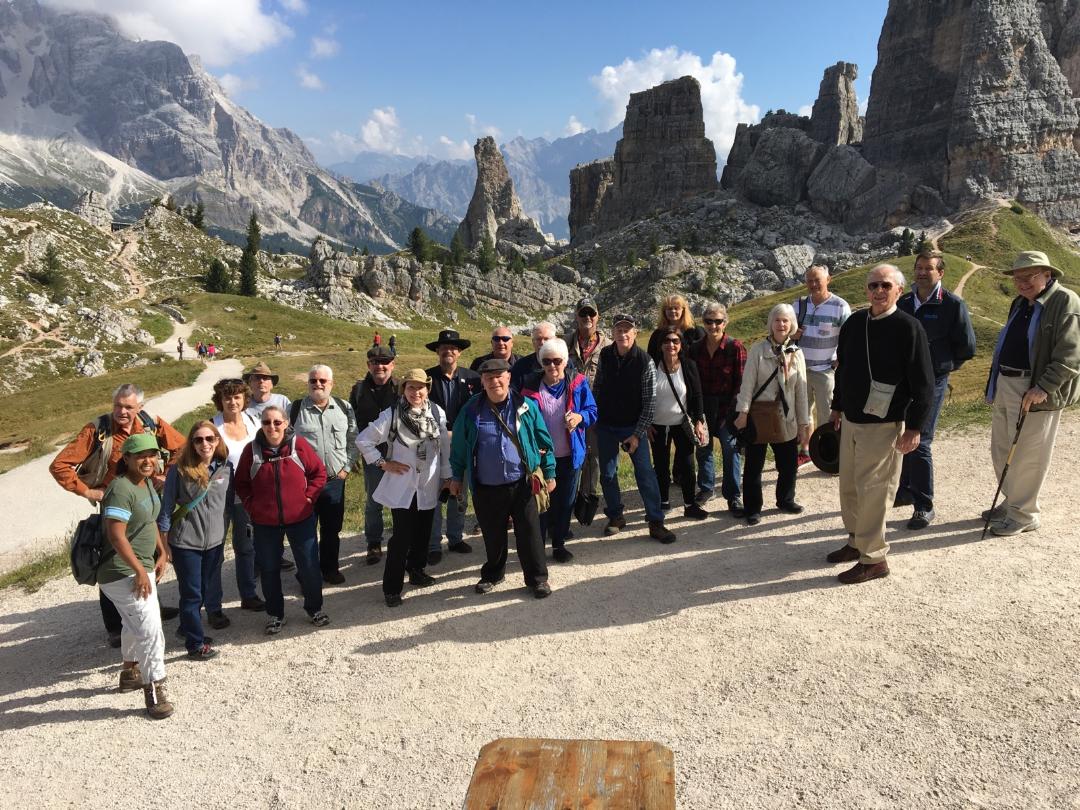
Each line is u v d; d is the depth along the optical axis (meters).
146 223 154.62
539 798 2.43
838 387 7.23
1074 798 3.98
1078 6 166.25
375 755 5.16
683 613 6.92
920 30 172.62
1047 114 159.75
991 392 7.92
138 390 7.53
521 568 8.77
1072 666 5.24
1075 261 128.62
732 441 9.59
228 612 8.41
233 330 100.75
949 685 5.21
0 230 118.94
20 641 8.19
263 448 7.36
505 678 6.08
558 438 8.55
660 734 5.04
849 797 4.21
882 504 6.96
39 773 5.35
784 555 8.10
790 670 5.67
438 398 9.51
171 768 5.27
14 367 75.44
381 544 10.03
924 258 8.20
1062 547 7.26
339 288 129.62
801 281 144.00
